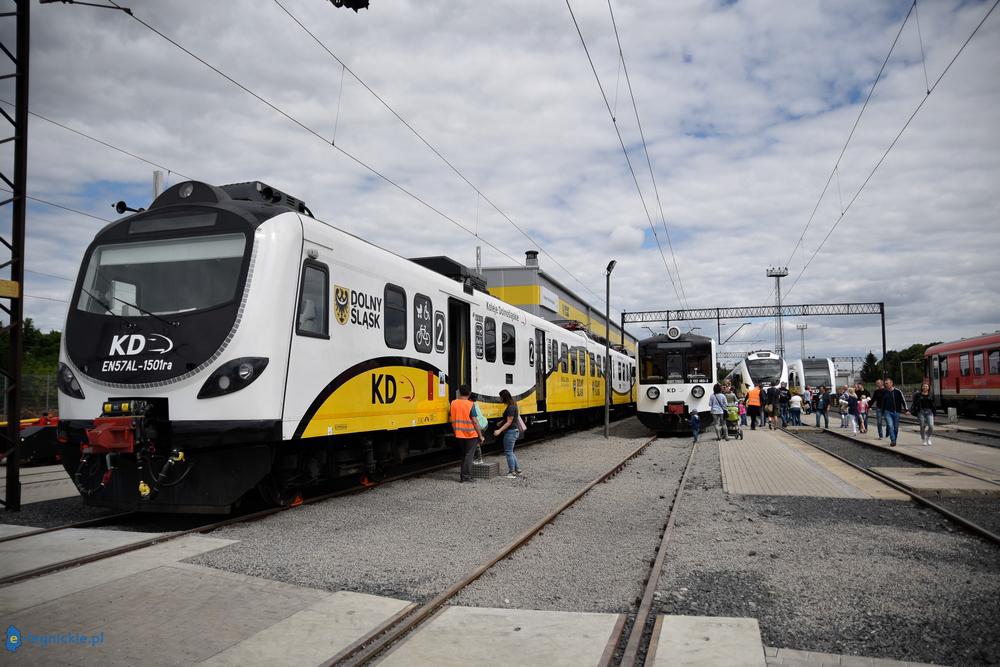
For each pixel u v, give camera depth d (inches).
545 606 216.4
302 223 357.4
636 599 223.6
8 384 369.1
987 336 1193.4
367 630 188.5
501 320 666.8
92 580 229.8
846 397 980.6
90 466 335.3
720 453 712.4
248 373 319.0
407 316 468.4
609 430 1118.4
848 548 291.1
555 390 866.8
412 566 260.4
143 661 166.2
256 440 318.0
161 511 336.2
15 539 288.5
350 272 398.3
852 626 196.1
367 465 442.6
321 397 362.9
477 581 242.7
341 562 262.5
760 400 1172.5
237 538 296.7
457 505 392.2
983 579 242.2
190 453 327.9
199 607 205.2
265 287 330.0
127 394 324.8
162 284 341.4
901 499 414.6
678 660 167.5
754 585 237.0
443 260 581.9
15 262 370.6
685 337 967.0
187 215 351.3
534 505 397.4
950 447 729.6
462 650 174.9
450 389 550.6
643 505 408.2
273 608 205.6
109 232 362.9
